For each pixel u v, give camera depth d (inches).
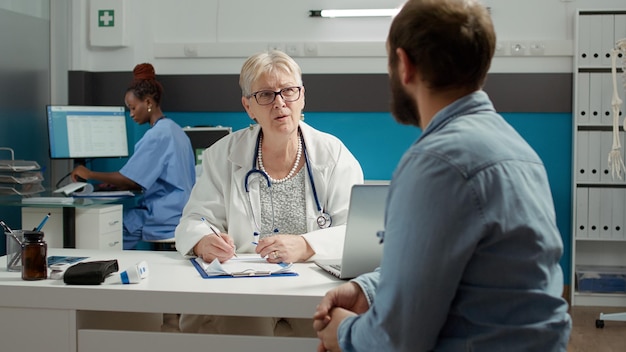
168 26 196.5
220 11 194.2
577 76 178.5
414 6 44.5
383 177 190.5
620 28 177.0
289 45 189.9
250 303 65.0
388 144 190.1
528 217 41.8
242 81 89.1
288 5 191.6
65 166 202.1
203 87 194.5
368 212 67.0
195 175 177.5
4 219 177.9
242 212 88.8
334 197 89.8
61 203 147.3
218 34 194.7
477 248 41.6
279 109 86.3
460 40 43.1
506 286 42.3
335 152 91.4
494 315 42.5
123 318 77.6
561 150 185.9
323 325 52.7
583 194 178.7
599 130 182.5
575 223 179.2
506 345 42.1
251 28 193.3
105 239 153.1
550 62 185.2
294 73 88.1
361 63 189.8
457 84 44.6
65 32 199.2
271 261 79.4
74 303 67.4
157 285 68.3
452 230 40.5
